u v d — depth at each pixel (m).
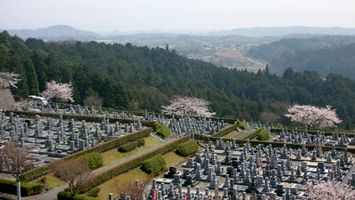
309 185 58.38
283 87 179.12
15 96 124.75
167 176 70.12
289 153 84.12
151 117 106.31
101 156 70.00
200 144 92.12
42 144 75.69
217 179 68.12
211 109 139.38
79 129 86.69
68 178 55.41
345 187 59.12
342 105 150.88
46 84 133.88
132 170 69.69
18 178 54.50
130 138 82.12
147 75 173.12
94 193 58.31
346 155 78.12
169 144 82.25
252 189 60.53
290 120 136.50
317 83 176.00
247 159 79.62
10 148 56.22
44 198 55.34
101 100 134.62
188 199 58.22
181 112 119.88
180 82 177.88
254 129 114.06
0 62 128.25
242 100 159.50
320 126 117.75
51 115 100.62
